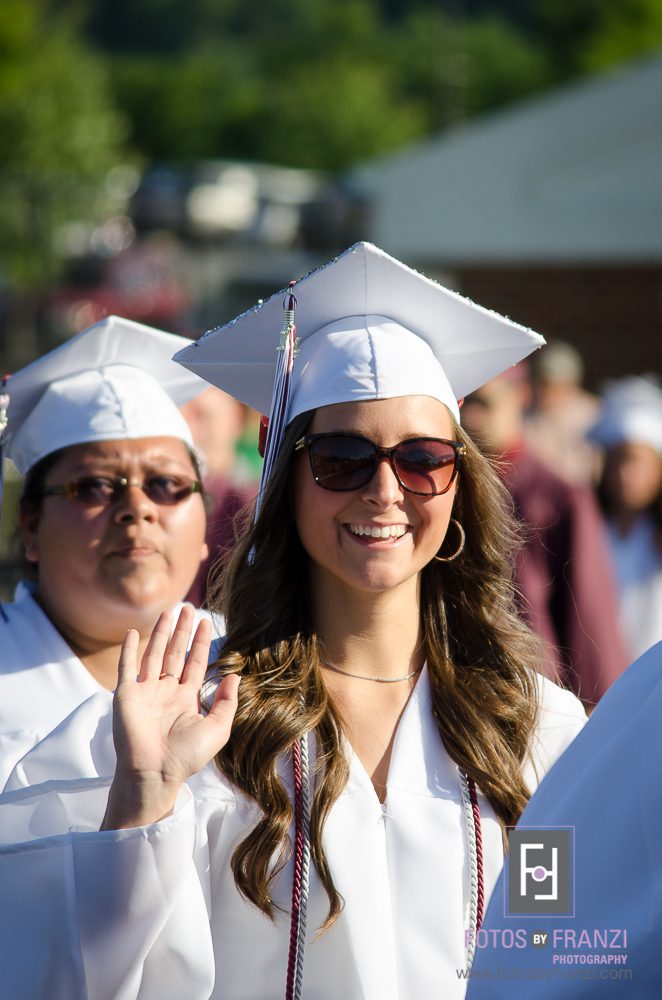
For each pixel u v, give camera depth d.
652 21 100.94
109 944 4.07
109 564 5.75
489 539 4.98
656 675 3.49
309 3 122.19
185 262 42.47
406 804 4.50
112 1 122.88
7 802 4.35
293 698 4.59
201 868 4.36
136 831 4.03
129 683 4.29
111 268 40.97
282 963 4.30
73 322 41.12
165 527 5.83
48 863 4.10
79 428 5.84
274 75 105.75
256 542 4.83
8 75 46.50
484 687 4.82
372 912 4.27
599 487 11.29
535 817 3.54
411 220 24.86
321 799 4.40
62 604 5.83
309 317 4.95
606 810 3.33
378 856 4.38
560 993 3.25
